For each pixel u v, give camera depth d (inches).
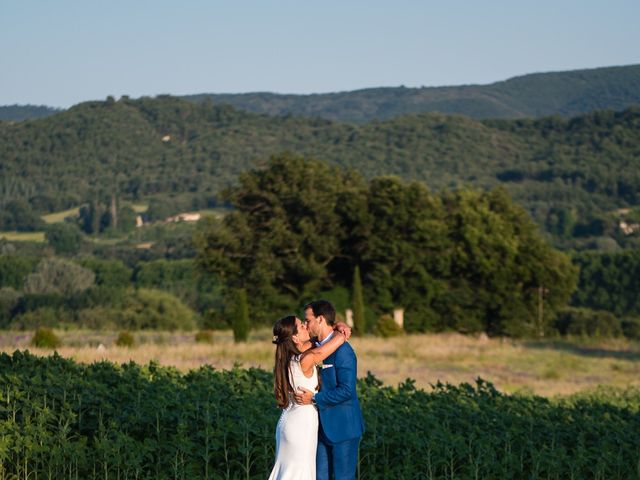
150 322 3198.8
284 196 2231.8
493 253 2340.1
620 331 3031.5
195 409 447.8
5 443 382.3
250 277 2185.0
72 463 398.0
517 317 2356.1
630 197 7450.8
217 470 411.2
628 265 3809.1
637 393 916.0
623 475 459.5
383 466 437.7
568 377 1219.2
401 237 2294.5
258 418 437.7
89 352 1151.0
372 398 531.8
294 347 341.4
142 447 395.5
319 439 345.4
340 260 2356.1
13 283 4296.3
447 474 436.5
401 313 2242.9
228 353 1295.5
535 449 453.1
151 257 5871.1
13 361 559.2
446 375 1167.6
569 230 6289.4
